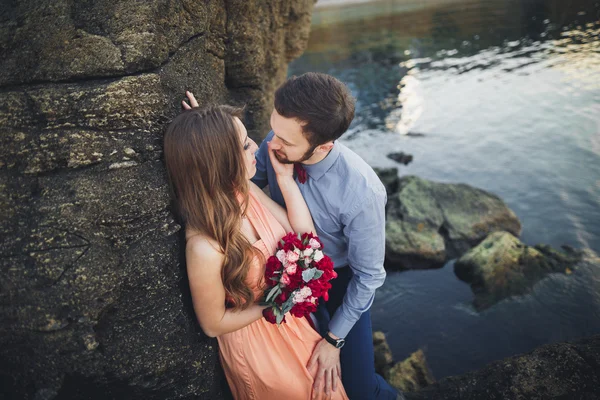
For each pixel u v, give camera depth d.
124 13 1.76
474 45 16.09
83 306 1.80
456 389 2.73
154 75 1.80
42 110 1.74
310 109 1.82
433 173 8.23
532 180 7.43
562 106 9.84
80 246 1.78
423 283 5.36
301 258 1.99
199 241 1.83
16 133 1.76
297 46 4.57
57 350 1.85
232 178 1.85
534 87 11.17
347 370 2.44
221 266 1.87
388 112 11.39
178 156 1.80
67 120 1.74
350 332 2.43
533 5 20.58
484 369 2.79
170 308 1.96
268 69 3.40
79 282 1.78
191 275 1.86
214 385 2.24
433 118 10.57
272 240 2.06
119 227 1.80
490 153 8.55
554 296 4.81
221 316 1.95
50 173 1.78
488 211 6.30
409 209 6.31
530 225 6.40
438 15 22.72
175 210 1.94
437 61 15.02
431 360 4.30
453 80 12.93
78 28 1.76
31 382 1.91
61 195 1.76
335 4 31.34
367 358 2.44
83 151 1.75
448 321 4.74
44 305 1.79
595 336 2.83
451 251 5.91
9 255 1.79
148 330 1.92
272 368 2.16
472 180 7.79
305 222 2.20
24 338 1.84
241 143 1.86
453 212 6.28
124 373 1.91
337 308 2.48
